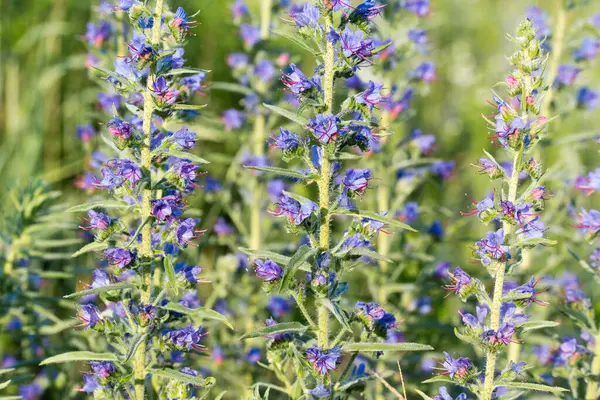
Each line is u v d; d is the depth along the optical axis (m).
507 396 1.34
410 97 1.62
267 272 1.33
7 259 1.50
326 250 1.32
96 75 1.59
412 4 1.62
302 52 1.97
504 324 1.31
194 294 1.42
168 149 1.33
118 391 1.37
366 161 1.60
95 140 1.63
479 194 2.02
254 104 1.65
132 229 1.44
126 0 1.33
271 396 1.52
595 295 1.65
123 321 1.34
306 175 1.32
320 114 1.31
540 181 1.32
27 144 1.84
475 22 2.41
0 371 1.34
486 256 1.32
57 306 1.65
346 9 1.32
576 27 1.62
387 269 1.61
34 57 1.99
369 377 1.37
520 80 1.32
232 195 1.80
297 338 1.36
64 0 2.02
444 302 1.70
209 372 1.56
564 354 1.43
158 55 1.32
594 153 1.85
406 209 1.61
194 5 1.96
